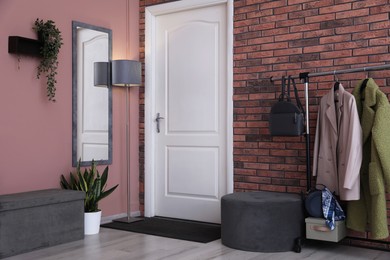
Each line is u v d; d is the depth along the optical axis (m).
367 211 3.53
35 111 4.05
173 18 4.89
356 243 3.73
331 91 3.62
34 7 4.04
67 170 4.33
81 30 4.45
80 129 4.43
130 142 4.95
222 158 4.54
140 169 5.03
